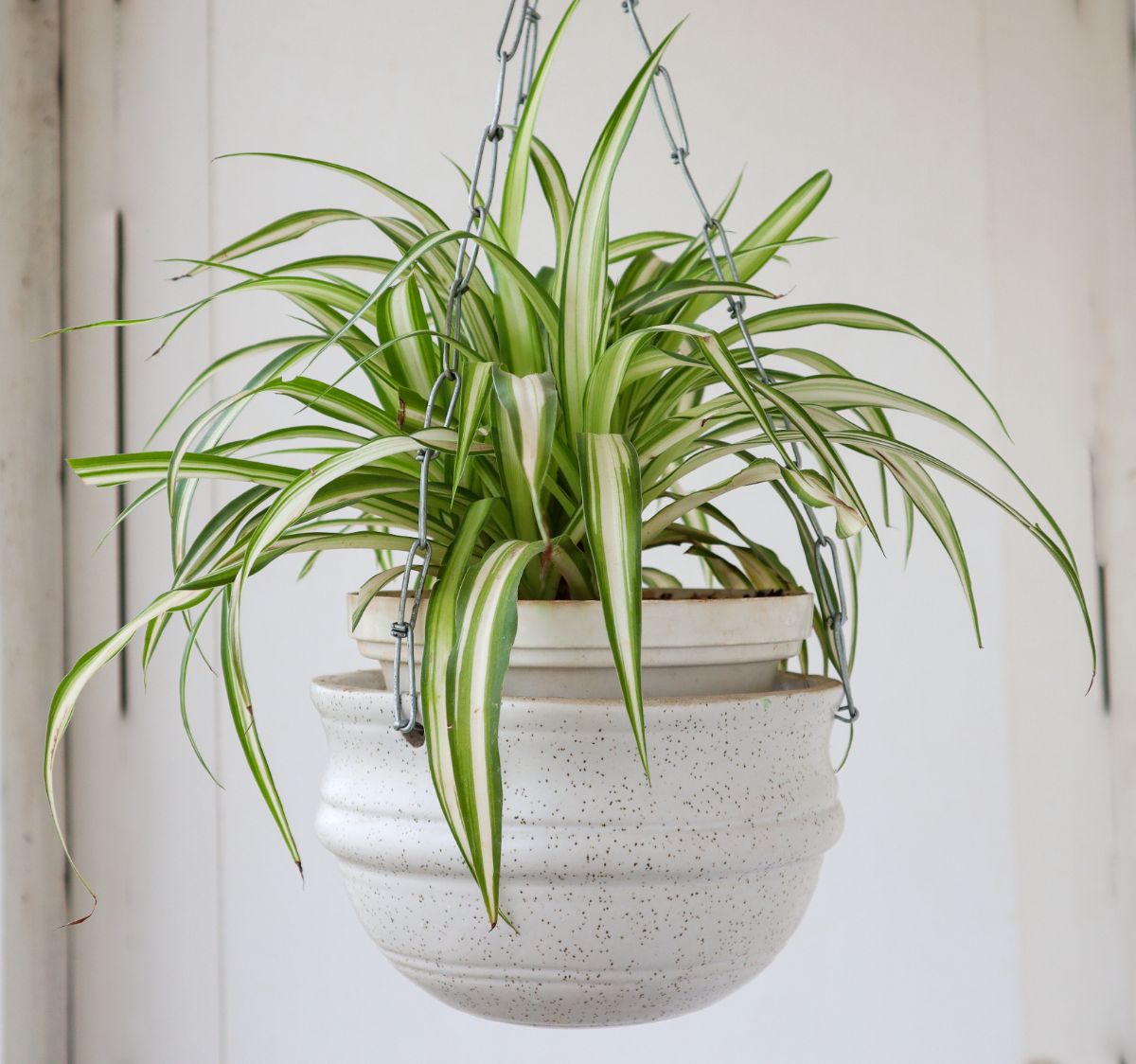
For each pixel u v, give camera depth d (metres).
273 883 1.48
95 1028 1.47
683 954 0.60
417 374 0.72
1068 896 1.40
